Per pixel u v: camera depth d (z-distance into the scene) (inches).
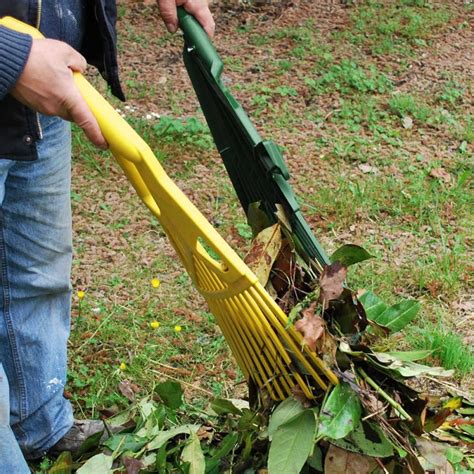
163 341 167.3
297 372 106.4
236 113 109.4
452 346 162.7
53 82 95.7
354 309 107.2
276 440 105.3
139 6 343.9
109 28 115.6
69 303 136.8
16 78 94.9
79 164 234.7
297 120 267.7
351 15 346.6
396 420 107.7
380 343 116.6
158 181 99.6
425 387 154.5
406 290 187.3
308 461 108.7
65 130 125.0
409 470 106.3
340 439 105.7
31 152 108.0
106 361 161.3
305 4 355.6
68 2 112.7
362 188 228.8
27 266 127.0
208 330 171.8
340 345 106.0
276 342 104.7
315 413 105.0
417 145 256.4
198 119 264.4
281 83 290.7
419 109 274.5
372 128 263.1
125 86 282.7
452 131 264.8
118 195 221.3
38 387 132.0
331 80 289.4
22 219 124.3
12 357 129.6
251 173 115.1
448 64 314.0
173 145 246.1
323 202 220.5
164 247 200.2
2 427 108.3
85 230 205.2
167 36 322.3
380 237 208.2
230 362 162.9
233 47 317.4
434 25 345.1
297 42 322.0
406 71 307.0
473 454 124.4
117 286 184.1
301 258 110.7
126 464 116.3
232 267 100.7
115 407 139.6
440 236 209.0
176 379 157.9
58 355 134.2
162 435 122.6
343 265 104.3
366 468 106.5
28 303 129.3
